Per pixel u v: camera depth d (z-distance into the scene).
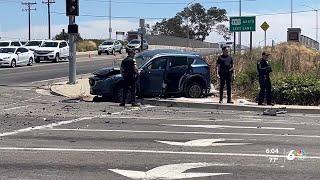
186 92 20.70
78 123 13.59
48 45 49.22
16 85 26.98
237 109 18.45
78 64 45.03
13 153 9.32
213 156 9.21
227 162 8.71
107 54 65.50
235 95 22.00
